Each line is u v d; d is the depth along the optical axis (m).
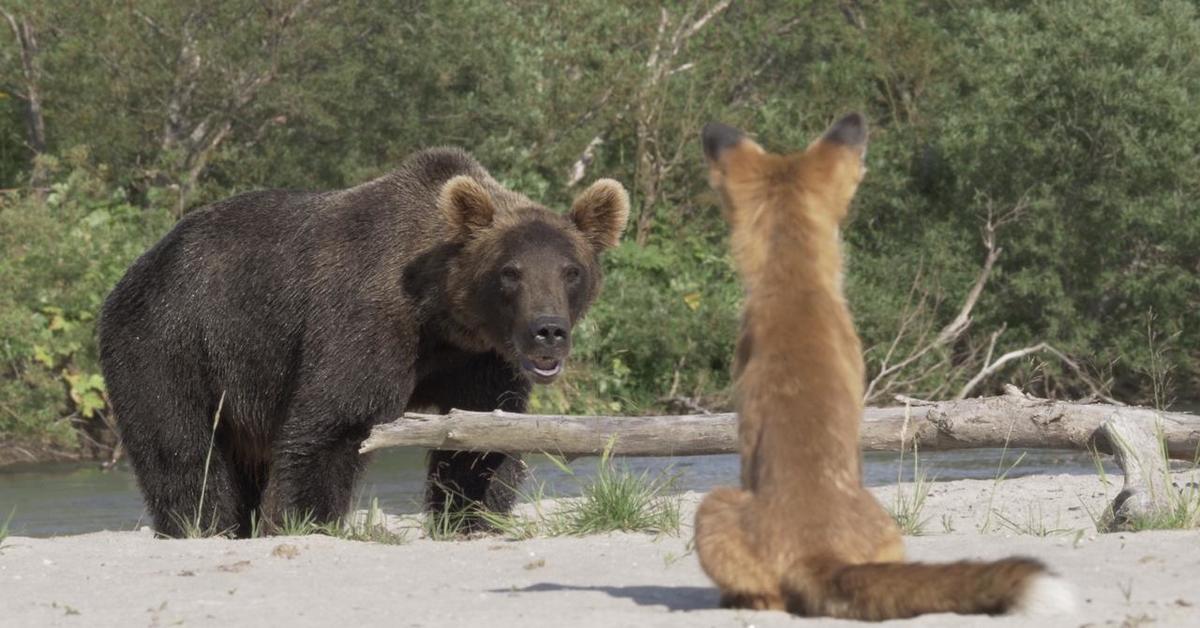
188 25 25.11
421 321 11.16
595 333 23.91
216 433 12.10
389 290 11.09
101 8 24.53
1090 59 25.56
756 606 5.91
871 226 28.50
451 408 11.94
